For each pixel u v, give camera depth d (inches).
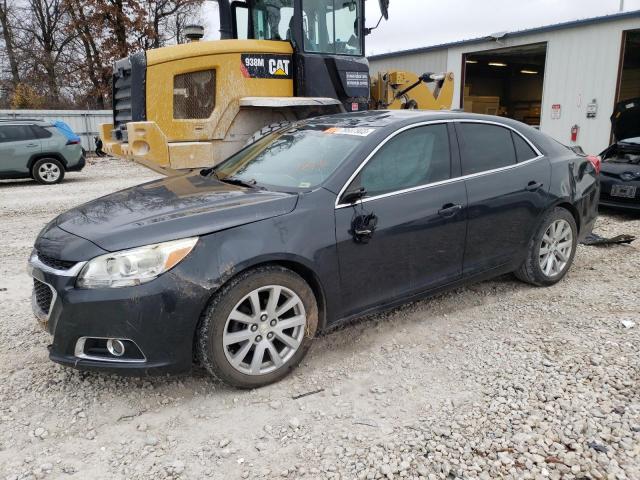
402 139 154.8
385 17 319.9
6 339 157.8
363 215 141.5
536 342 150.2
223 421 117.9
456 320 167.5
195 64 281.6
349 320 145.7
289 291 130.5
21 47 1270.9
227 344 123.3
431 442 108.1
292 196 135.3
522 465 101.2
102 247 116.7
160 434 113.7
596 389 124.9
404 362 141.9
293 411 121.0
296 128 180.4
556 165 188.5
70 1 1151.0
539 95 1018.1
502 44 658.8
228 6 347.3
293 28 303.4
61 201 419.5
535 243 184.7
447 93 406.0
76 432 114.5
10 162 504.4
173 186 157.8
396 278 150.9
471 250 166.7
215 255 119.8
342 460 103.9
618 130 440.5
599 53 564.1
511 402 121.2
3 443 110.4
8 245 273.6
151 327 115.3
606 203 313.0
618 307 174.1
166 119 279.3
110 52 1176.2
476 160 169.2
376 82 378.3
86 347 119.4
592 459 102.4
